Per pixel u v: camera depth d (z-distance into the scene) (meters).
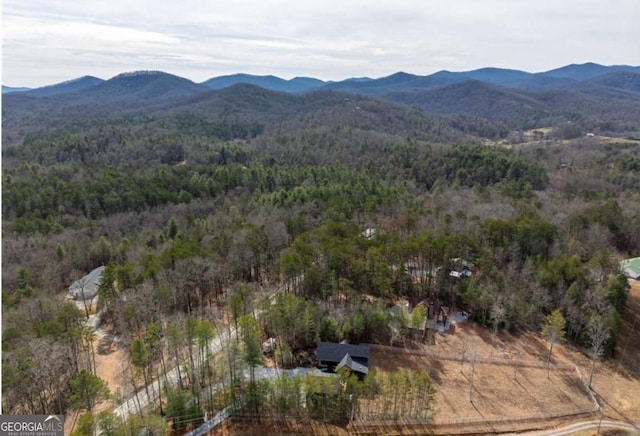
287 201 105.81
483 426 45.44
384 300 63.81
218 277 67.00
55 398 45.09
